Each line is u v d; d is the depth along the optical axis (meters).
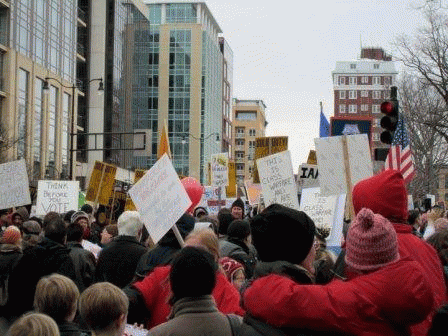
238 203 13.48
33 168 59.50
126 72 89.56
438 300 4.86
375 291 4.04
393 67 170.00
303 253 4.33
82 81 80.44
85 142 79.69
